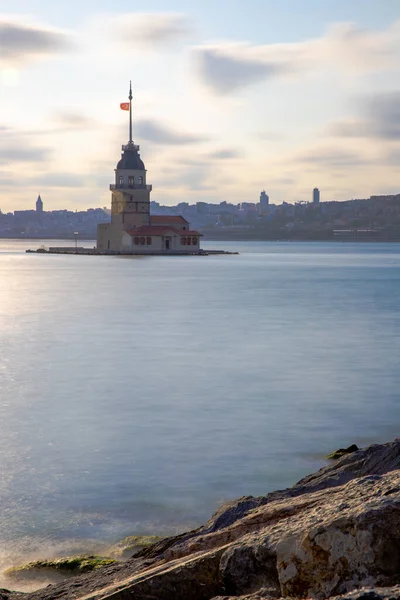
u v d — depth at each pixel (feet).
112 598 24.38
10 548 49.85
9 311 238.07
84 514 56.59
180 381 115.34
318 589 19.70
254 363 132.87
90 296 302.04
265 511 28.02
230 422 87.92
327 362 133.80
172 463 70.64
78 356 142.00
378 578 19.07
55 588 33.32
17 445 77.56
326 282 398.62
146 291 328.90
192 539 29.84
